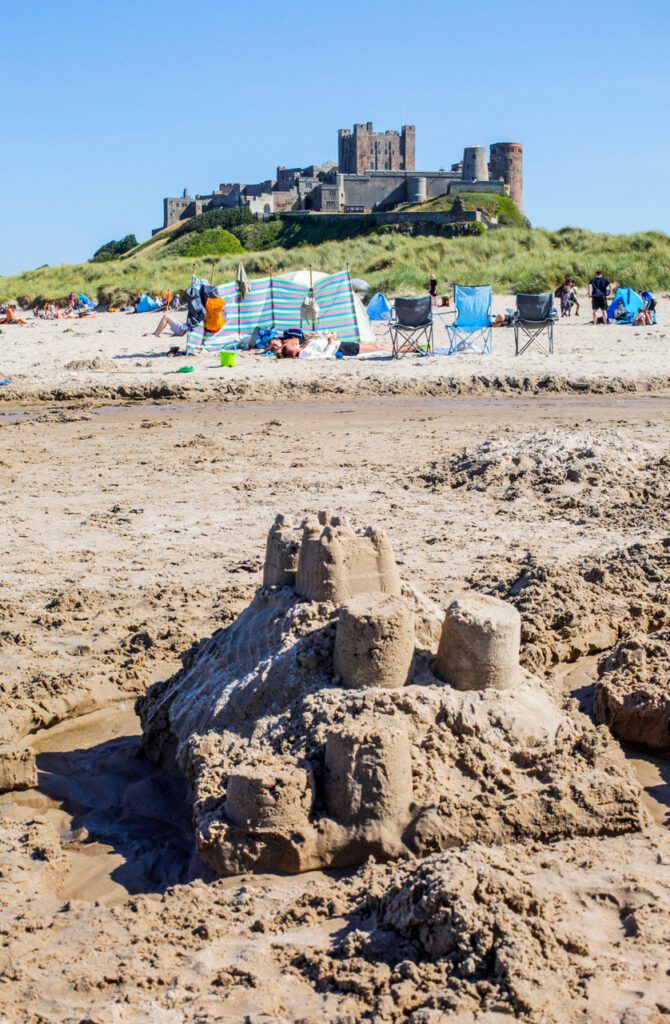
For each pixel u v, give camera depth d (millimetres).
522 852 4770
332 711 5195
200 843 4879
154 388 20406
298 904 4461
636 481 11688
